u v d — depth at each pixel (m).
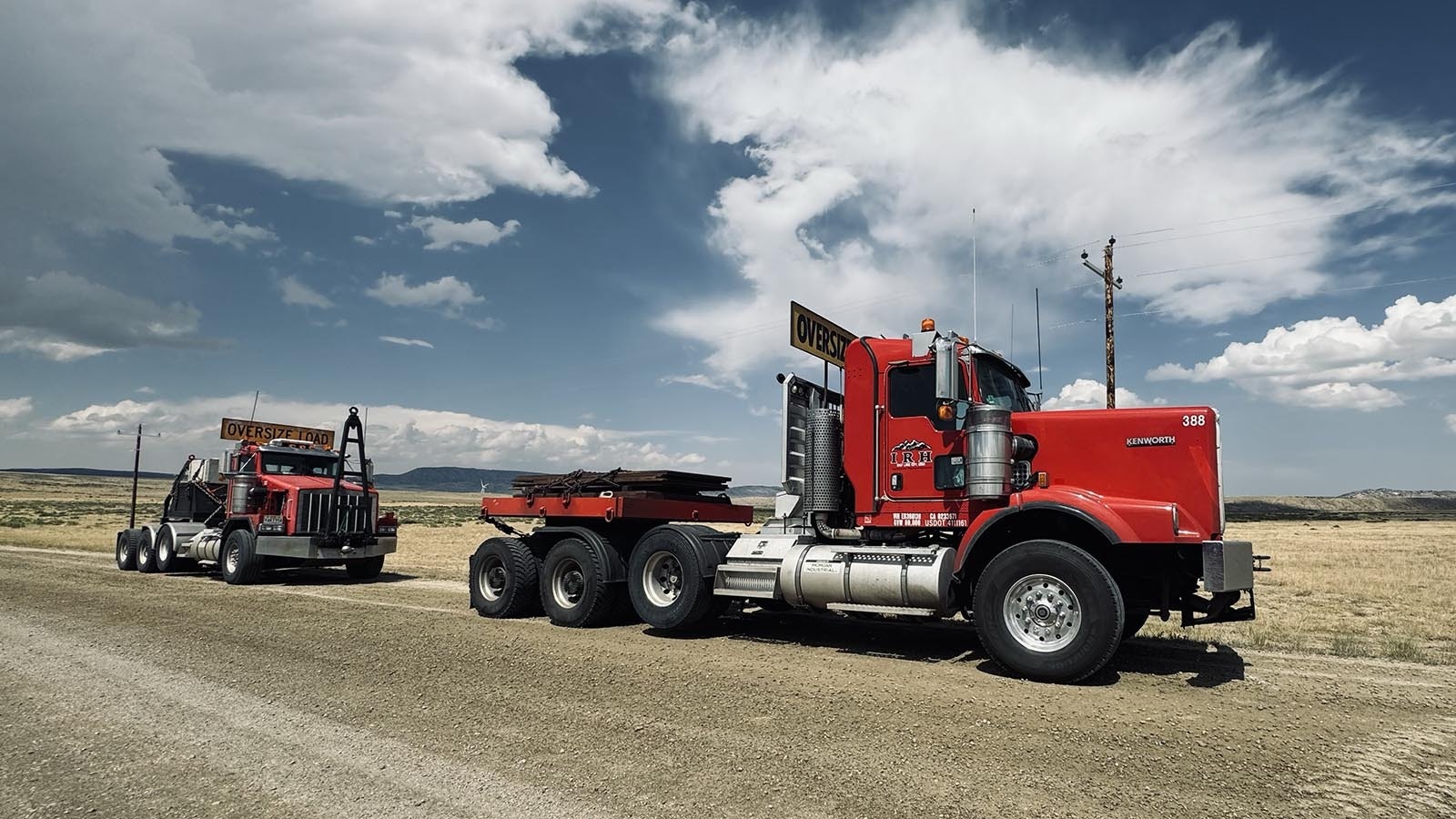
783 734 5.22
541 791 4.21
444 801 4.08
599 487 10.58
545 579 10.40
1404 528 58.56
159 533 17.64
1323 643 8.98
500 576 11.09
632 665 7.43
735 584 8.89
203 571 18.31
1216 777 4.50
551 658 7.74
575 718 5.58
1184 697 6.41
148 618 10.06
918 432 8.34
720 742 5.05
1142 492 7.32
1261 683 6.93
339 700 6.06
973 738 5.19
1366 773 4.59
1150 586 7.63
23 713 5.68
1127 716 5.77
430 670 7.12
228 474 16.64
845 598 8.23
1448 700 6.37
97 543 26.27
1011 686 6.76
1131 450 7.41
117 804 4.03
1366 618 11.24
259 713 5.68
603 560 10.06
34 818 3.86
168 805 4.02
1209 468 7.12
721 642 9.02
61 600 11.79
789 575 8.51
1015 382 8.98
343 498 16.03
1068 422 7.72
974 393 8.00
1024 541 7.71
